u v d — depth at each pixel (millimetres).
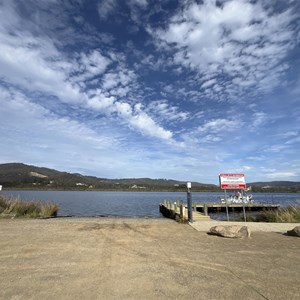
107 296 4215
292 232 10141
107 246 7906
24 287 4543
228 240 9125
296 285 4758
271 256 6863
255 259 6551
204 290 4500
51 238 9031
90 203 50031
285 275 5305
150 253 7094
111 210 36031
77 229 11203
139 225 12805
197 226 12477
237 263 6168
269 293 4391
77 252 7098
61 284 4711
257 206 37969
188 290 4496
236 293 4379
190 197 14625
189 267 5828
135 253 7078
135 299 4117
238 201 40562
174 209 21734
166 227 12273
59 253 6957
